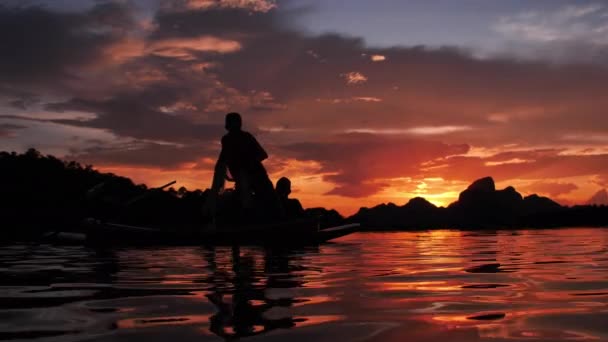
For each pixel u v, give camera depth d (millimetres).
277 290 2775
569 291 2652
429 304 2293
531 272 3582
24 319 2027
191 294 2648
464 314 2055
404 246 7410
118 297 2576
